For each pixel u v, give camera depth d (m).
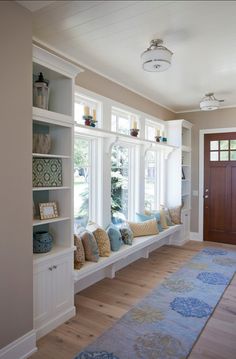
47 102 2.49
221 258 4.45
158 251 4.85
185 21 2.33
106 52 2.96
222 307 2.84
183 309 2.77
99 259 3.06
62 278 2.52
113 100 3.76
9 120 1.92
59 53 2.94
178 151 5.22
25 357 2.06
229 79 3.80
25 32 2.02
